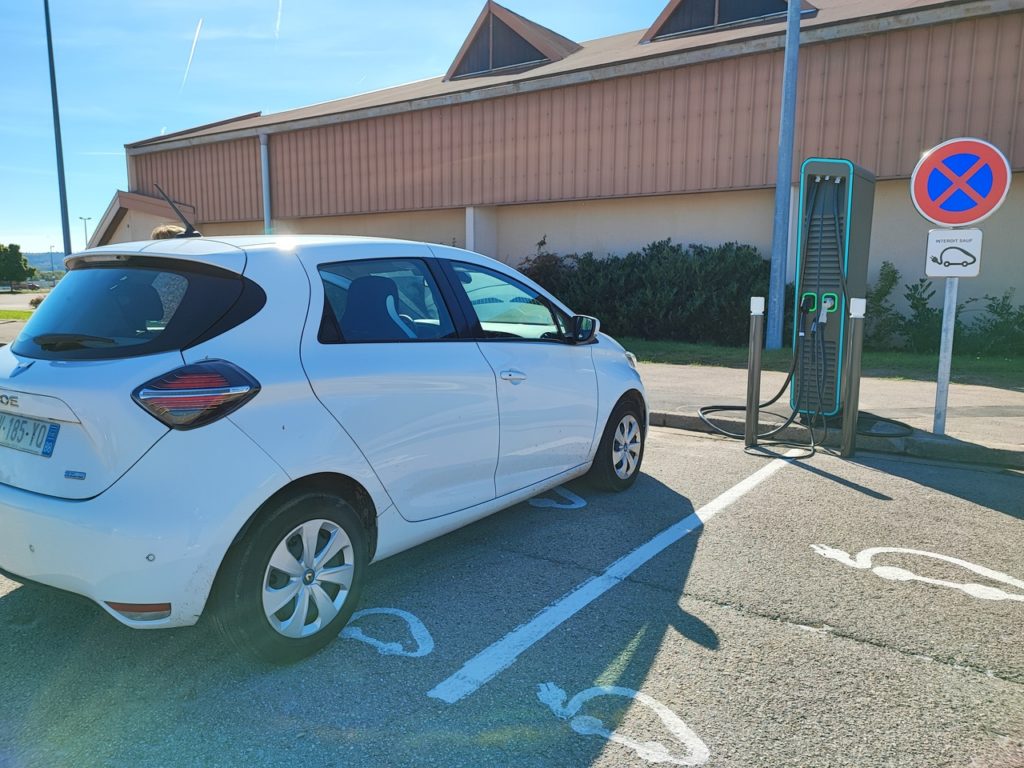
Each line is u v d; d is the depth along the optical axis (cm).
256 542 277
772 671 295
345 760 243
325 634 307
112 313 295
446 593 367
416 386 342
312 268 324
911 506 496
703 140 1433
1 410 295
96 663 300
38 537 268
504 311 429
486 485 396
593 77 1528
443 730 259
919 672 294
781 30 1316
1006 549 421
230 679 290
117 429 258
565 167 1611
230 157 2209
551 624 335
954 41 1188
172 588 259
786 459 624
